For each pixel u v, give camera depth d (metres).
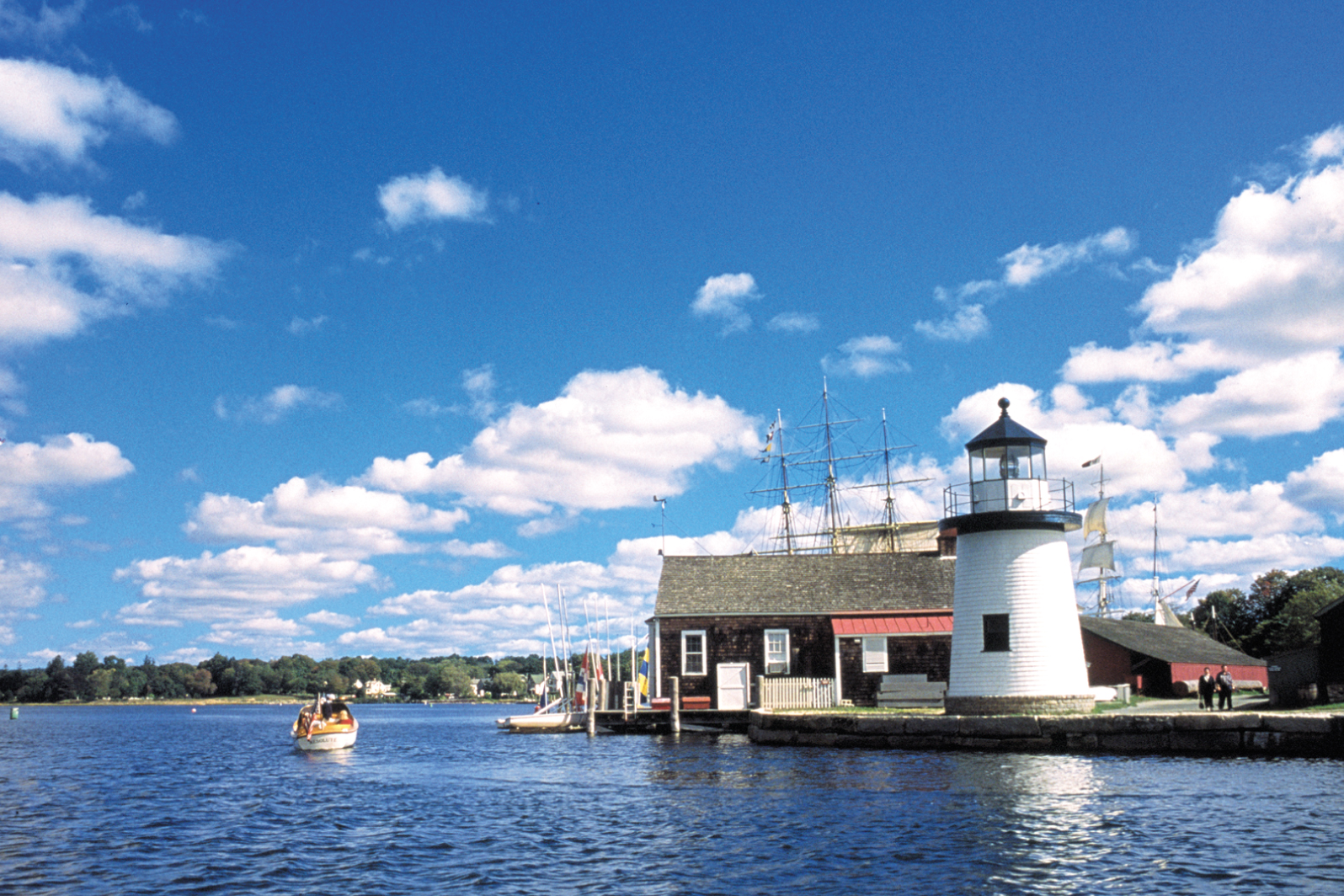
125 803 32.91
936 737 38.94
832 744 41.81
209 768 48.56
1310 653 43.69
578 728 74.62
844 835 21.89
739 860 19.98
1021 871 18.53
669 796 28.78
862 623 55.41
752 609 56.84
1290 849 19.88
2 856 22.55
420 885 18.92
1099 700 50.81
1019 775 30.59
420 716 178.62
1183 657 68.25
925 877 18.27
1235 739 34.81
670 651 57.00
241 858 22.00
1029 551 40.59
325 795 34.00
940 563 59.31
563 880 18.92
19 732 104.75
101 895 18.55
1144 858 19.28
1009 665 40.00
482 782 36.31
